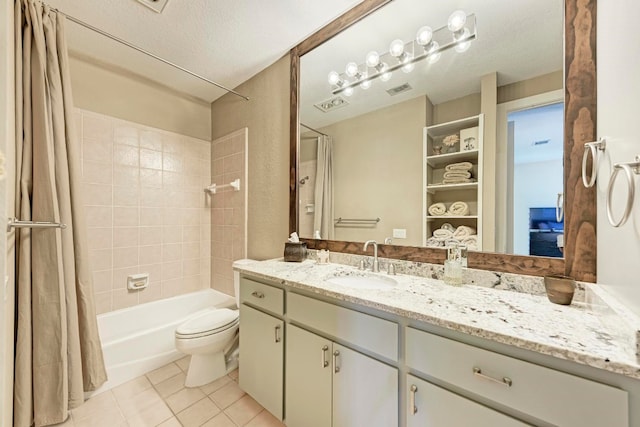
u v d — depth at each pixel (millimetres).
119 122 2127
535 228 1044
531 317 784
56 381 1312
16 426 1226
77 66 1927
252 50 1914
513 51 1118
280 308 1312
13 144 1171
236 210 2400
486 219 1164
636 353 535
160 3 1479
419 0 1349
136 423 1358
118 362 1696
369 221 1555
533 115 1062
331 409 1086
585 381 593
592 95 920
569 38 967
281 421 1319
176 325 1984
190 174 2576
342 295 1030
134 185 2209
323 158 1766
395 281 1250
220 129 2604
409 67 1424
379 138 1531
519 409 671
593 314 803
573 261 950
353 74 1633
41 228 1301
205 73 2205
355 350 1020
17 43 1243
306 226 1849
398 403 901
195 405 1493
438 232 1308
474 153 1209
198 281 2627
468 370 754
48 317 1304
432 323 805
